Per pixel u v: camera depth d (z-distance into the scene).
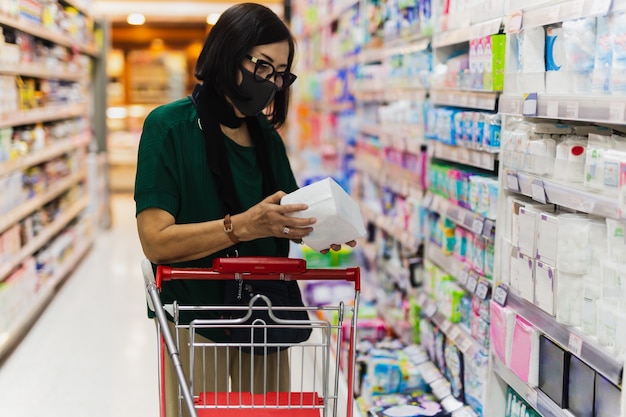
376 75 4.80
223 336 2.42
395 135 4.24
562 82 2.28
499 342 2.64
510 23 2.56
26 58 5.10
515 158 2.57
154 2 11.41
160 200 2.26
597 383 2.08
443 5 3.43
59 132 6.36
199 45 15.76
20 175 4.88
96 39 8.88
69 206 7.01
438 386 3.30
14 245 4.73
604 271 1.98
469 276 3.01
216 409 2.10
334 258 5.24
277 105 2.58
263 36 2.26
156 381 4.29
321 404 2.13
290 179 2.67
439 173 3.48
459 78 3.16
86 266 7.24
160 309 2.04
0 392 4.10
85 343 4.94
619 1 1.91
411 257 3.93
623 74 1.89
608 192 1.98
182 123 2.34
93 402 3.98
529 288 2.41
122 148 13.04
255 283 2.34
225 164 2.36
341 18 6.29
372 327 4.12
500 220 2.71
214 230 2.18
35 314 5.55
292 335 2.35
